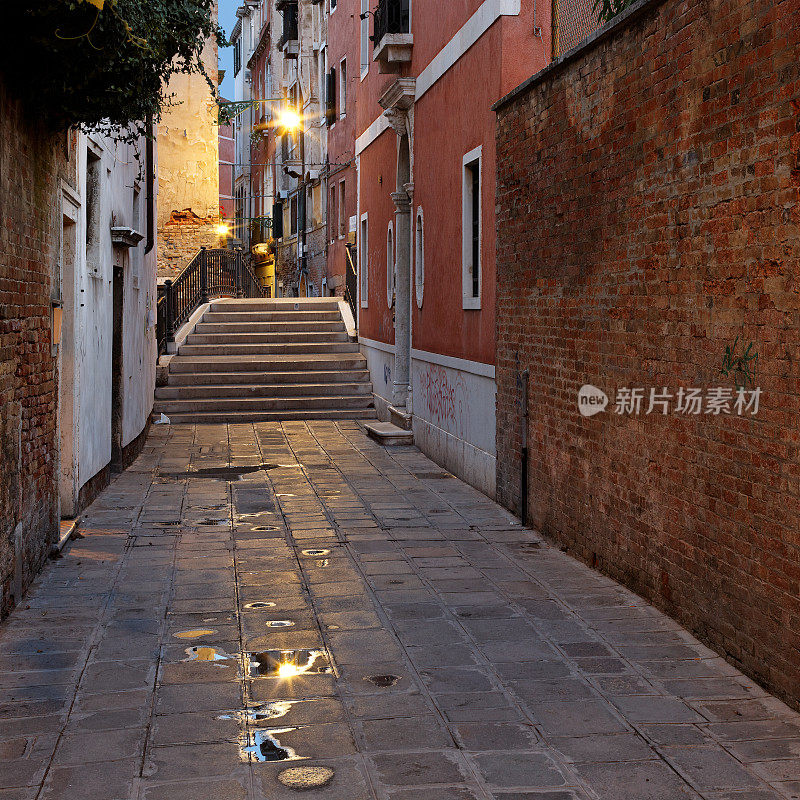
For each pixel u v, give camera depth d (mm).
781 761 4121
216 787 3895
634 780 3951
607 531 7059
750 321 5055
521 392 8867
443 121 11945
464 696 4848
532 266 8641
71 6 5281
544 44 9516
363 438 14906
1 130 5711
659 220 6141
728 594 5305
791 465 4672
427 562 7543
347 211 24625
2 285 5770
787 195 4695
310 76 29250
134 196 12547
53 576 7059
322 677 5117
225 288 23891
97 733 4406
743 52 5102
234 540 8266
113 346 11328
